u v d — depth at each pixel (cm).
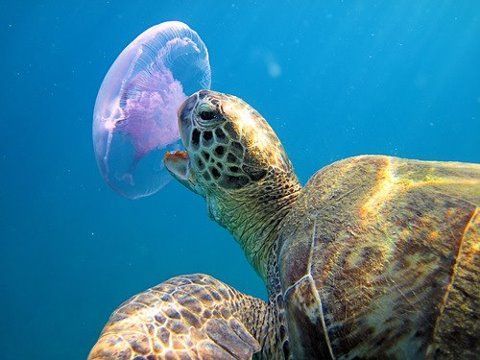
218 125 44
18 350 279
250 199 45
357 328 23
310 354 25
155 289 37
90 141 704
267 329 35
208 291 37
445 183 28
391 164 33
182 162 52
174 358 31
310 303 25
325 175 36
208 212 51
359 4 651
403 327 22
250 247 46
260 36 871
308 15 717
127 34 737
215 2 602
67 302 335
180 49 58
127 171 60
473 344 20
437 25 781
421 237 24
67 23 621
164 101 54
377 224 26
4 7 485
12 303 342
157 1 576
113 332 32
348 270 25
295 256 29
